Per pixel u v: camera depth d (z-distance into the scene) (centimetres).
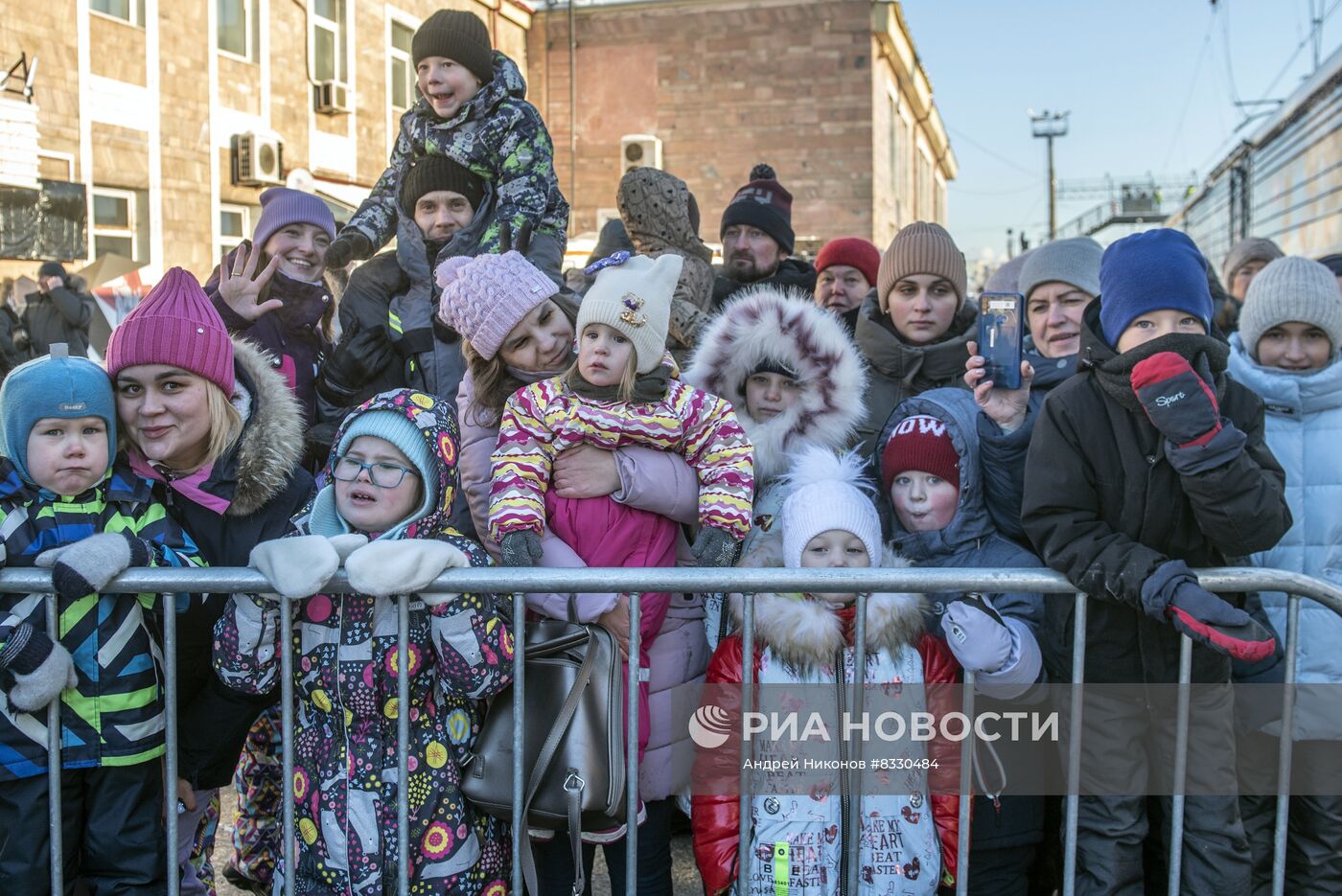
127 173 1151
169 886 230
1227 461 220
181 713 250
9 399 225
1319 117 1150
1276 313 306
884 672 249
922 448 280
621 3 2094
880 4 2012
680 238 434
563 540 259
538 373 285
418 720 236
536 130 381
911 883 243
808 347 299
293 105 1409
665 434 258
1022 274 371
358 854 229
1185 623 216
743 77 2069
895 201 2458
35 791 227
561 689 240
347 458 242
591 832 240
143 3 1168
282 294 361
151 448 243
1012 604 269
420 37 376
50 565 221
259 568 225
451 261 313
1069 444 243
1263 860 282
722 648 259
